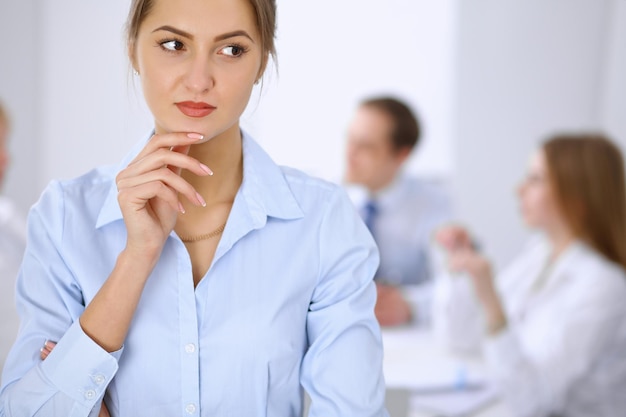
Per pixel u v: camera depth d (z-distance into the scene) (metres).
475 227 3.90
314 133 3.69
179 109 0.81
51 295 0.90
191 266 0.89
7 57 3.19
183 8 0.79
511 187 3.90
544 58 3.85
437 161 3.85
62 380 0.83
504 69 3.84
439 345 2.22
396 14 3.71
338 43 3.66
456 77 3.80
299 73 3.65
